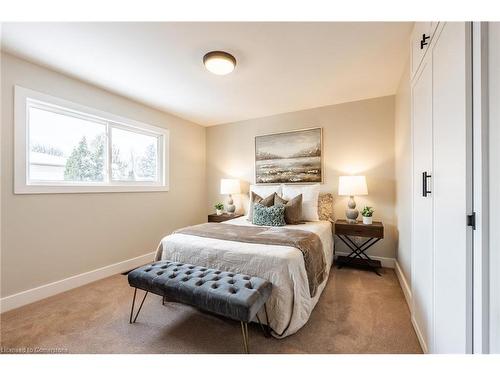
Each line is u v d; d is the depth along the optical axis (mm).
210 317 1793
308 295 1654
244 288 1396
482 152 808
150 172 3404
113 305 1979
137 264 3041
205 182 4387
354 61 2117
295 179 3516
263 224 2689
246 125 3957
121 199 2873
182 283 1498
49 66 2154
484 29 806
